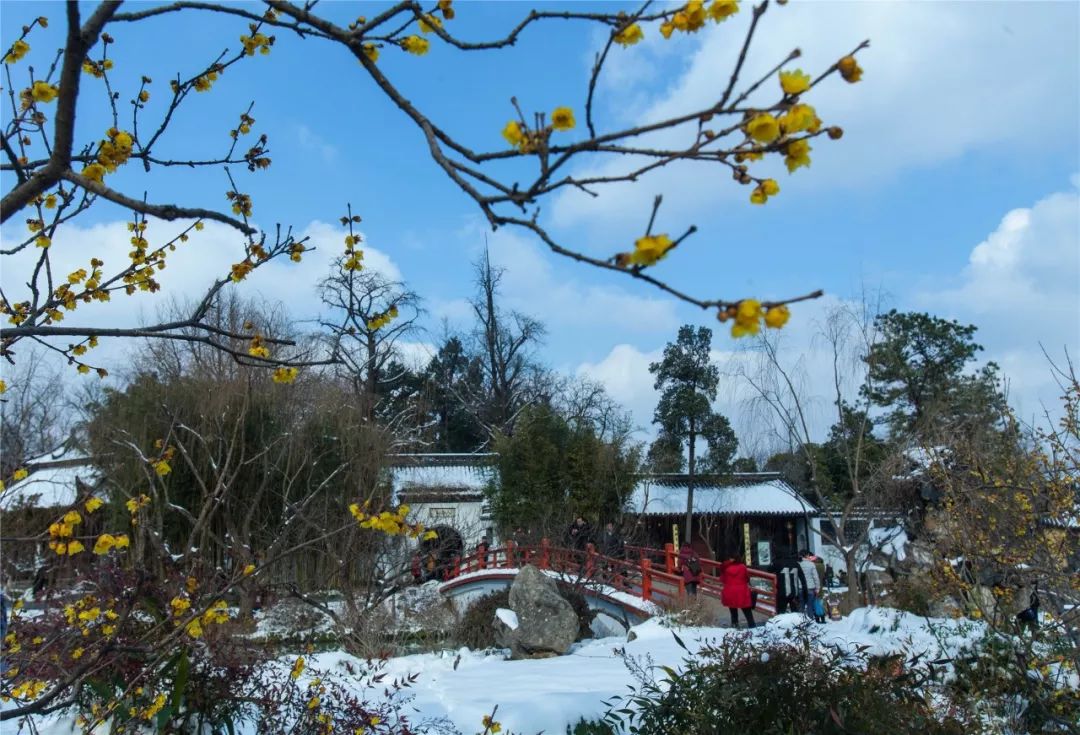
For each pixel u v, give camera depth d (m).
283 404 19.69
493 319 41.62
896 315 31.34
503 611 14.29
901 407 30.53
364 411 22.33
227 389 18.91
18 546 8.27
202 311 4.02
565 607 13.90
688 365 34.94
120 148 3.90
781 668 6.23
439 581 22.50
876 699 6.00
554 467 26.83
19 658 5.30
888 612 11.11
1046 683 8.11
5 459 15.30
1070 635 8.05
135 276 4.36
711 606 17.31
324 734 6.36
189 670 6.12
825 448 32.78
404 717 6.93
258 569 4.92
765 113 2.06
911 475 15.30
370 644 13.66
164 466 6.09
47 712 4.23
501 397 41.22
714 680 6.35
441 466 31.45
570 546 20.80
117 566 6.04
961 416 21.81
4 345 4.00
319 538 4.79
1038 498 8.62
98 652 4.65
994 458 10.02
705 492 34.19
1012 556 8.43
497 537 26.67
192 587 5.43
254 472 18.45
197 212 3.33
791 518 33.28
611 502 27.59
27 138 3.92
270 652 7.29
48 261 4.04
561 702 7.60
